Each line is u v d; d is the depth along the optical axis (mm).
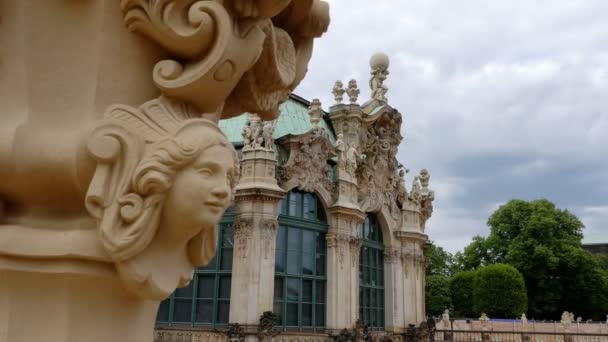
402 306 35062
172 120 3701
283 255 27297
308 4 5035
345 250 29703
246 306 25156
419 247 37219
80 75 3898
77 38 3932
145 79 3977
